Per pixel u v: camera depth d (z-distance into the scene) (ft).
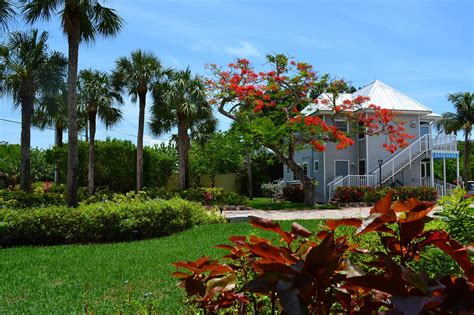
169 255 26.08
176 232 39.06
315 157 92.63
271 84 66.44
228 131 76.95
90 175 78.54
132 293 16.75
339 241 4.83
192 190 73.46
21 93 61.82
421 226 4.37
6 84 62.59
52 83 63.77
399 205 4.26
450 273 7.68
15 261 26.03
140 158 74.49
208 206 68.85
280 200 89.45
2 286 19.24
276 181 123.65
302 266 3.88
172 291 17.02
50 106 67.46
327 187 87.10
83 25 49.24
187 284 5.32
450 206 8.92
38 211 35.73
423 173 101.35
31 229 34.65
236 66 66.95
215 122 90.99
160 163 96.63
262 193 114.73
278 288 3.69
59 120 85.87
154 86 75.82
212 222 46.44
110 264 23.95
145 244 32.12
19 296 17.44
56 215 35.19
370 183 81.87
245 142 73.56
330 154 88.28
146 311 12.92
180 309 13.58
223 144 110.42
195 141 98.48
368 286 3.67
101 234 35.83
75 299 16.53
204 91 74.38
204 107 78.38
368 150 85.66
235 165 114.93
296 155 104.12
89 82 78.13
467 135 138.82
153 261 24.26
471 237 8.20
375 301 4.22
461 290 3.54
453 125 137.39
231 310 7.09
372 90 91.40
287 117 68.54
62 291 17.98
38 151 124.98
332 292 4.31
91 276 20.88
